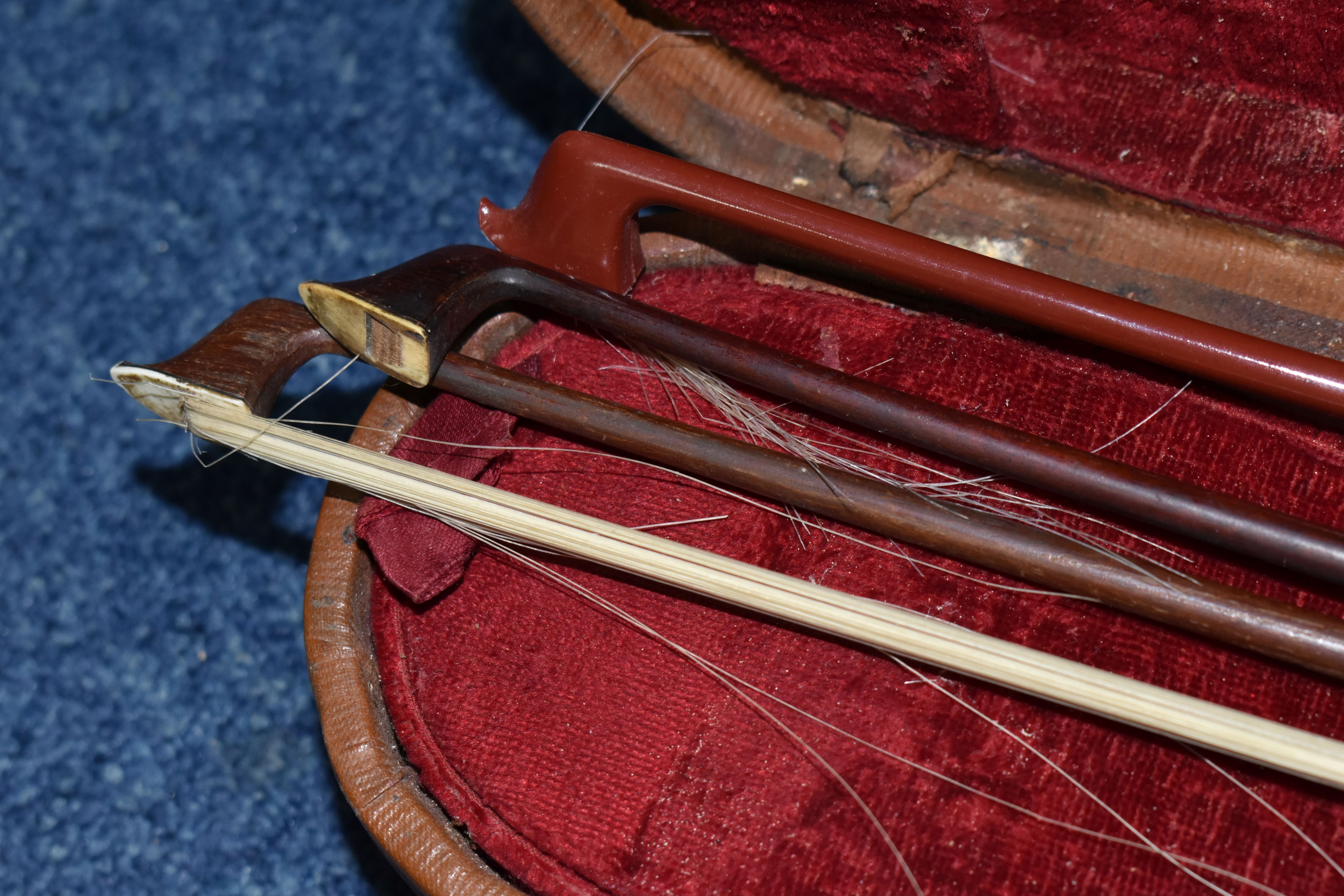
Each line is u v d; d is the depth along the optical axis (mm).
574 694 341
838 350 355
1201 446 347
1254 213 356
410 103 444
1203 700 330
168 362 343
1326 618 323
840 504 335
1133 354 341
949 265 343
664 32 372
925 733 334
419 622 347
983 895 326
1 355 429
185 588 411
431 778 339
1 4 455
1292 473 345
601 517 349
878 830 330
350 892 391
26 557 415
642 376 356
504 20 443
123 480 417
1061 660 326
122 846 395
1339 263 354
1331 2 335
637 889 332
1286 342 355
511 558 348
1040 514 344
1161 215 361
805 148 377
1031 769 332
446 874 333
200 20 453
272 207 437
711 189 349
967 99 360
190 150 443
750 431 351
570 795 337
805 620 332
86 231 438
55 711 405
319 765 398
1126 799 330
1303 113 347
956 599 340
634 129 432
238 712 403
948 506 333
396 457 351
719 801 334
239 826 395
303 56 449
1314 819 328
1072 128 361
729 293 364
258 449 344
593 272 359
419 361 342
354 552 347
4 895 392
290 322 349
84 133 446
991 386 352
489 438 346
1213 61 348
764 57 372
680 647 341
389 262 433
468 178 438
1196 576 332
